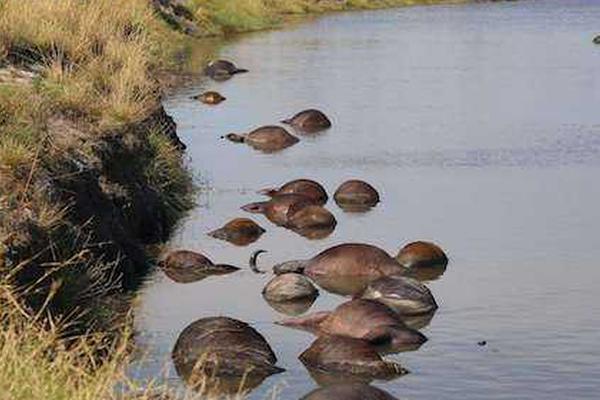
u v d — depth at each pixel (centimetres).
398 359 2902
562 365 2853
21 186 3094
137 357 2803
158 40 8319
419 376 2789
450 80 7769
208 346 2820
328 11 13275
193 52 9044
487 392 2681
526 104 6800
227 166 5166
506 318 3188
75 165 3509
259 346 2853
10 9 4753
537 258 3756
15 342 1972
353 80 7762
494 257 3769
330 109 6681
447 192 4688
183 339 2856
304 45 9725
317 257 3641
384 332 3002
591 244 3906
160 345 2916
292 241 4003
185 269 3638
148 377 2659
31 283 2759
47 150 3428
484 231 4088
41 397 1820
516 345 2983
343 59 8850
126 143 4034
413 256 3647
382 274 3581
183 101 6906
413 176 4991
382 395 2486
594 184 4791
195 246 3909
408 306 3250
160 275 3581
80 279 3002
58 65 4284
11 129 3353
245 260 3769
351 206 4484
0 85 3825
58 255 2994
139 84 4728
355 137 5878
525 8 13838
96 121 3997
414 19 12381
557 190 4697
